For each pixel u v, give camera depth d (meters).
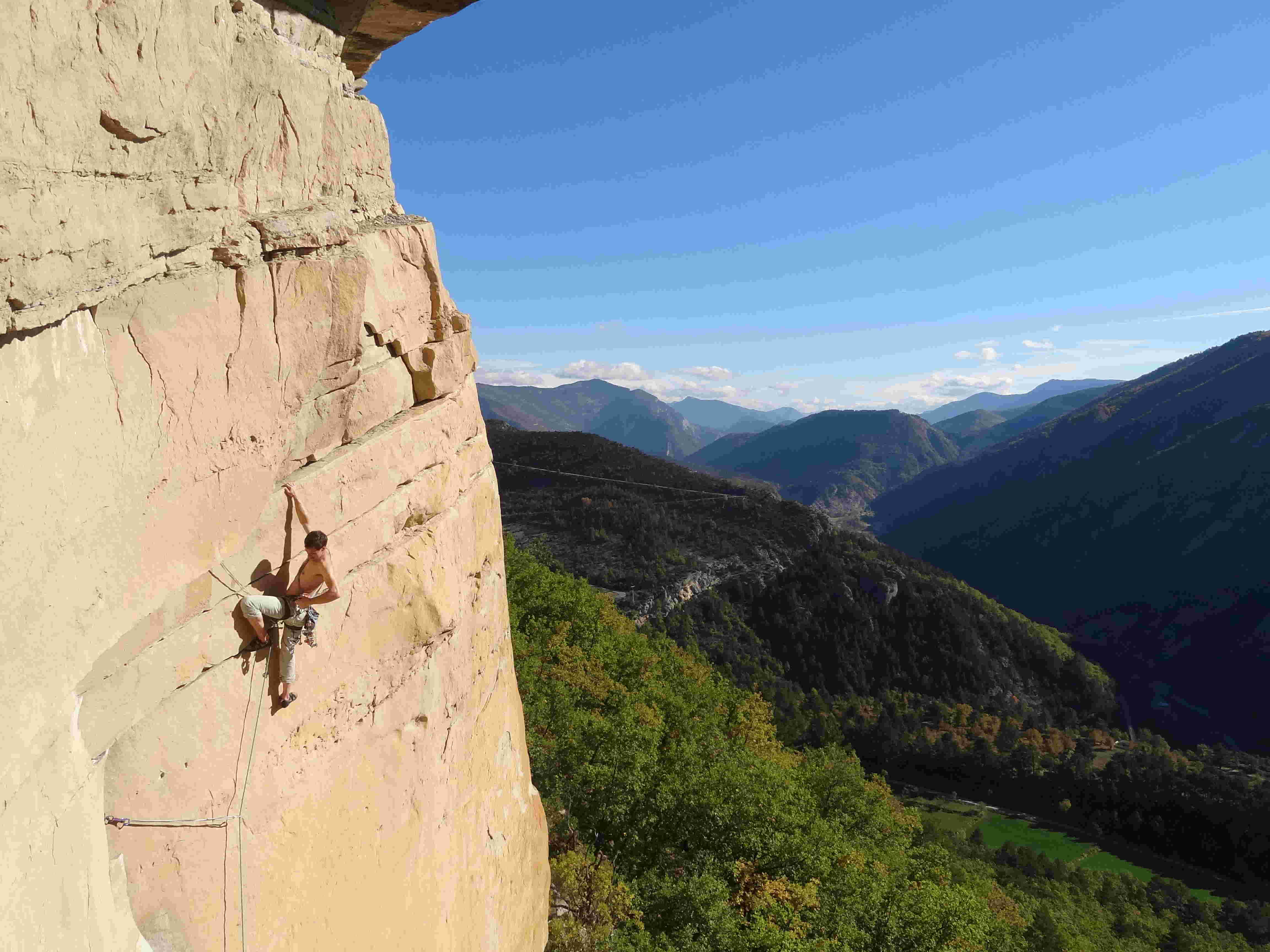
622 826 38.12
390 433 7.93
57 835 3.92
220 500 5.52
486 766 10.73
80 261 3.75
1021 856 117.31
